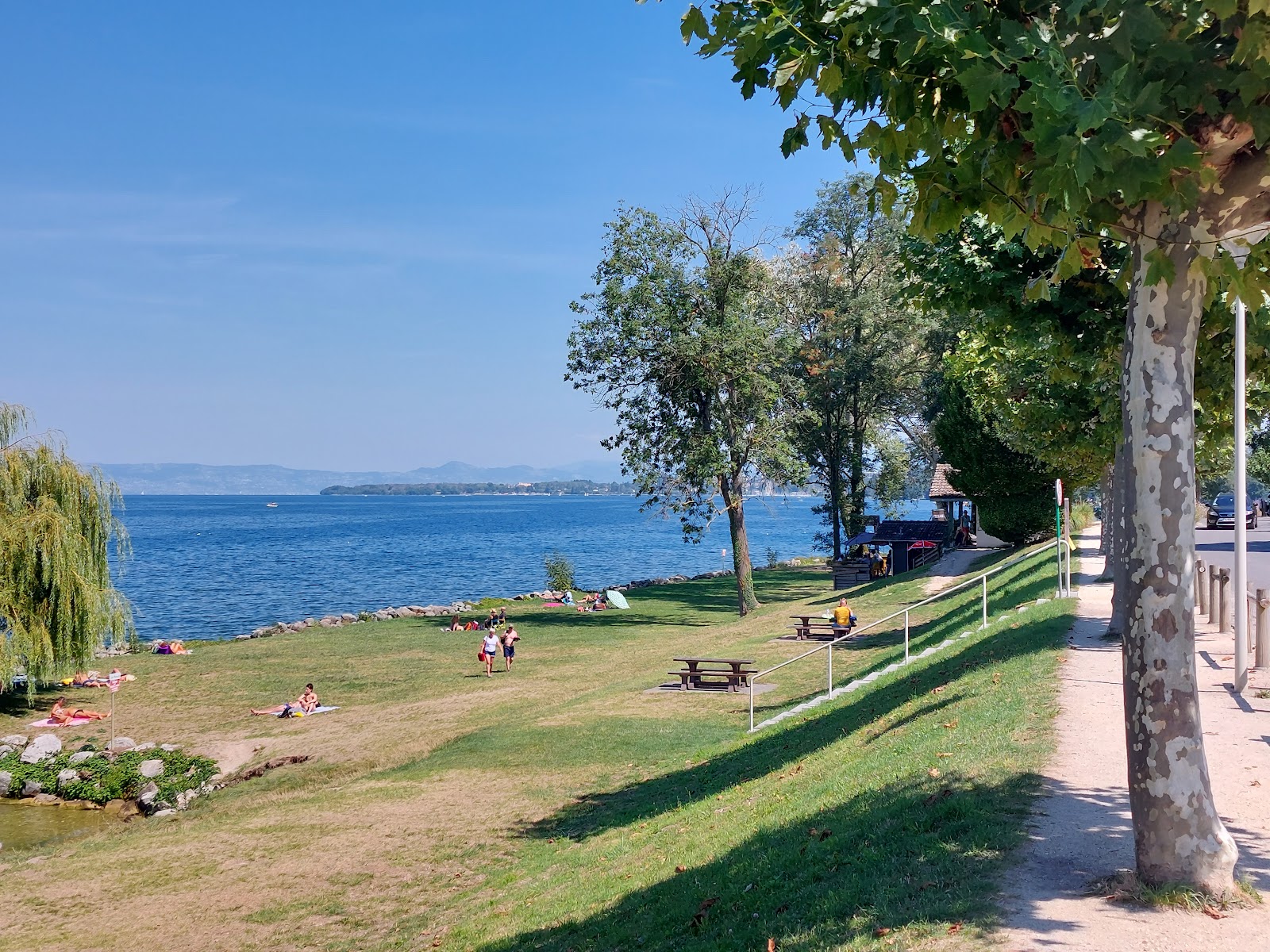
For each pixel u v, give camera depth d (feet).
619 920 32.53
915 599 127.13
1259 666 47.73
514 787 62.49
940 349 197.98
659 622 154.40
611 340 149.79
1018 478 147.33
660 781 58.75
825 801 36.06
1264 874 22.74
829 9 19.86
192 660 128.47
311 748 79.87
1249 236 23.50
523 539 550.77
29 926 44.93
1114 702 41.14
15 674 97.45
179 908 45.78
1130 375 21.40
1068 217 19.04
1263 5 16.72
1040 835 25.99
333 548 457.27
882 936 21.75
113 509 108.17
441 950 36.35
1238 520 43.73
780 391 162.71
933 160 21.42
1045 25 18.58
